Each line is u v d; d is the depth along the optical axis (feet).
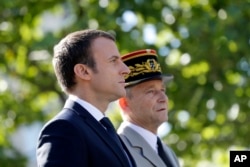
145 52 34.58
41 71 65.57
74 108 28.45
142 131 34.06
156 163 33.58
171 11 62.49
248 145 65.51
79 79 28.71
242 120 64.64
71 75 28.73
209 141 66.18
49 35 60.39
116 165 27.94
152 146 34.01
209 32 61.11
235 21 59.52
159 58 62.34
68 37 28.99
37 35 63.93
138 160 33.42
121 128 34.30
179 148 66.28
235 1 60.08
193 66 63.57
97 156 27.78
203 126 65.10
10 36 63.98
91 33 28.99
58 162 27.14
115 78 28.78
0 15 63.46
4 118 66.39
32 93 66.44
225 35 59.26
